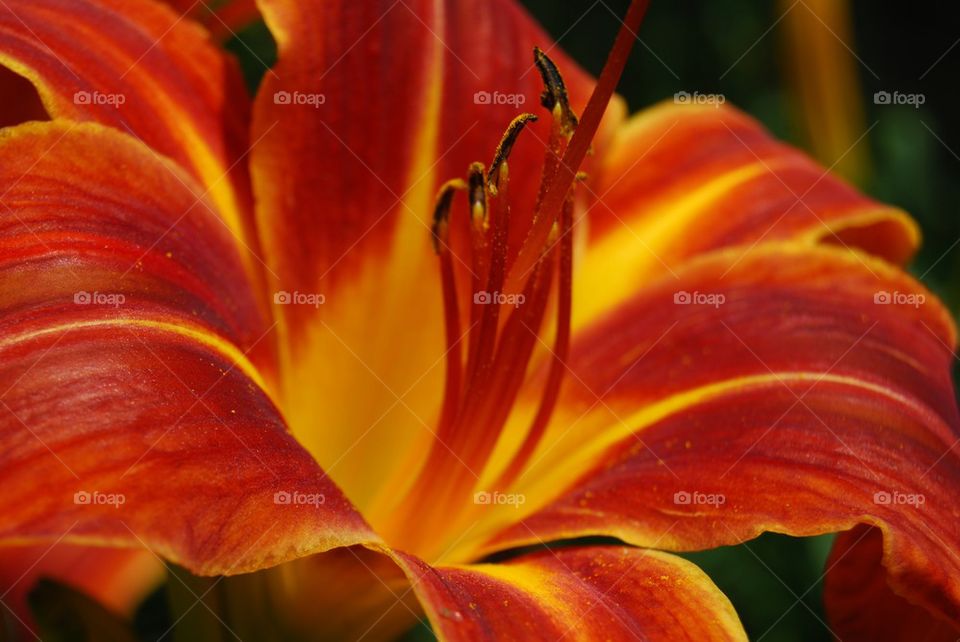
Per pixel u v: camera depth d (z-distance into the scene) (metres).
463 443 0.20
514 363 0.20
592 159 0.22
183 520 0.17
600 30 0.43
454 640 0.17
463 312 0.21
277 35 0.20
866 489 0.19
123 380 0.17
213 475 0.17
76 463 0.17
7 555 0.23
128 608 0.24
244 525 0.17
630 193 0.23
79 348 0.17
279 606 0.20
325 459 0.21
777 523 0.19
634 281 0.23
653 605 0.18
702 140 0.24
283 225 0.20
